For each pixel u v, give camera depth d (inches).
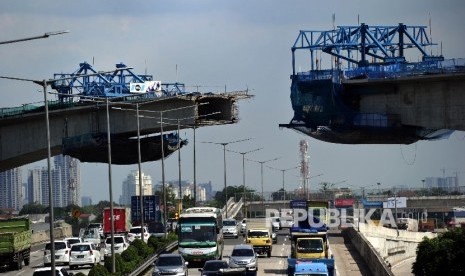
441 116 4569.4
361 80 4813.0
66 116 5885.8
